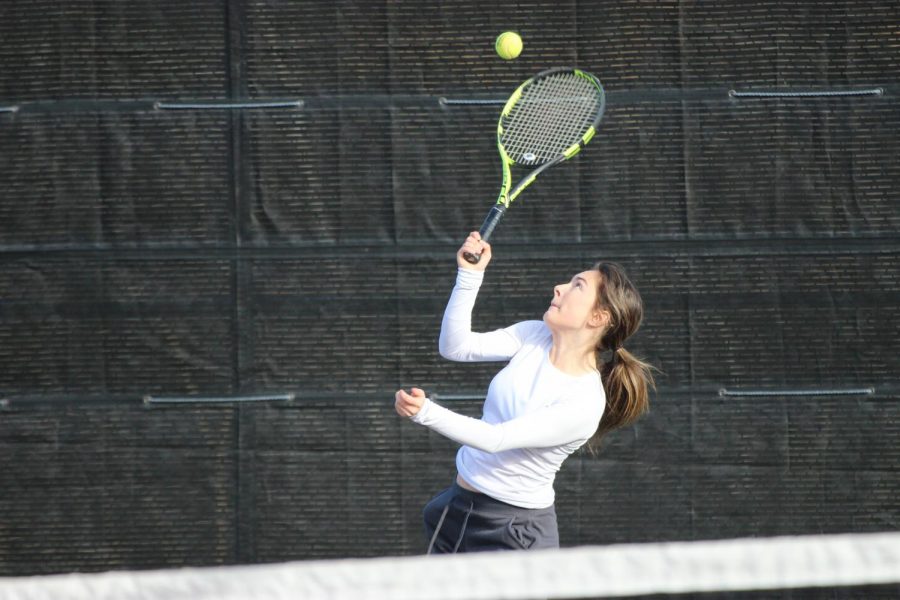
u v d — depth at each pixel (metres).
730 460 13.90
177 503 14.09
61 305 14.11
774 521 13.88
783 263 13.90
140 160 14.12
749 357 13.90
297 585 7.57
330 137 14.08
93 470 14.09
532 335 10.61
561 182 14.04
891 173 13.87
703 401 13.92
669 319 13.97
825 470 13.84
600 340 10.32
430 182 14.08
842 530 13.80
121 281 14.10
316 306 14.09
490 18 14.07
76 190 14.12
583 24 14.05
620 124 14.02
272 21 14.12
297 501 14.08
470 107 14.07
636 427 13.97
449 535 10.59
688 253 13.95
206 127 14.12
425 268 14.07
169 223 14.12
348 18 14.09
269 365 14.09
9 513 14.12
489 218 11.16
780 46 13.94
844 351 13.85
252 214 14.09
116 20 14.13
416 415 8.99
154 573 7.62
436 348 14.05
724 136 13.98
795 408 13.89
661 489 13.94
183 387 14.09
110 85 14.12
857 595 13.84
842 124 13.91
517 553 7.66
